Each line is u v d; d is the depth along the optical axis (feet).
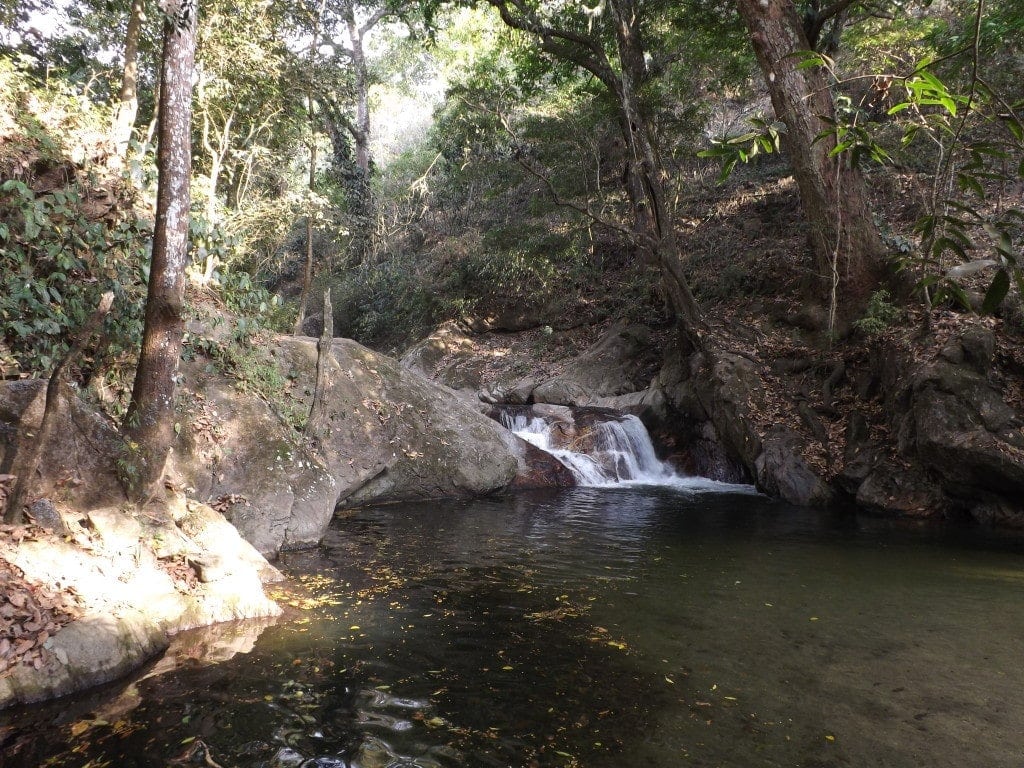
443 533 27.50
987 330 32.68
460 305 73.82
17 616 13.51
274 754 11.02
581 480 41.68
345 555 23.67
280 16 42.24
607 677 14.26
